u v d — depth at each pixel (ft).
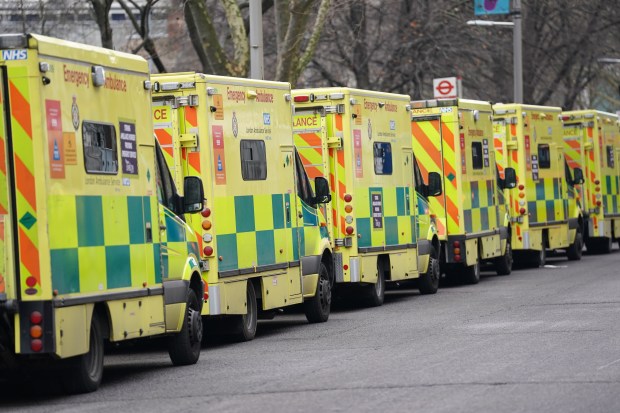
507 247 223.10
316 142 160.35
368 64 319.06
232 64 224.94
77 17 276.21
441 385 89.81
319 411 80.28
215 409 82.99
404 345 117.29
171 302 107.65
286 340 129.80
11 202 86.22
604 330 123.85
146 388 96.12
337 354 112.68
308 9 221.66
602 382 89.61
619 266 232.94
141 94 104.06
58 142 88.63
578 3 343.05
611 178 281.74
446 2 325.21
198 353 113.50
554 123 245.24
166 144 124.98
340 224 160.35
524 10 349.00
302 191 149.18
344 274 160.76
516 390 86.53
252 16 187.21
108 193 96.17
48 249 86.07
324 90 160.35
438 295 182.80
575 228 256.11
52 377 93.04
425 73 323.57
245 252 131.23
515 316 142.41
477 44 329.72
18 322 85.97
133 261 99.96
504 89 349.82
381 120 170.40
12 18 265.95
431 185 186.09
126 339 98.53
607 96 453.58
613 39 363.56
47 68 87.35
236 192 130.21
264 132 137.80
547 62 357.00
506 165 229.04
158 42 325.01
